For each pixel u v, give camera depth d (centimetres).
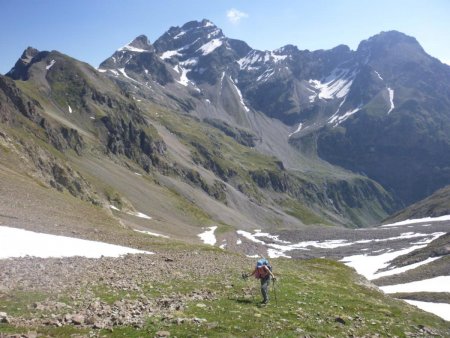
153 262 3847
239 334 1878
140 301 2284
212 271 3694
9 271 2650
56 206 7038
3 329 1627
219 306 2333
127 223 12338
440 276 8581
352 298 3372
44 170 12000
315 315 2484
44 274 2733
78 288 2472
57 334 1650
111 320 1892
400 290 8206
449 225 19188
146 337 1700
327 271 5666
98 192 15225
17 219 4828
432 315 4022
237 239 17300
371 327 2444
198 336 1762
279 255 15475
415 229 19475
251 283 3216
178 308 2195
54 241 3969
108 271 3122
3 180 7088
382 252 14562
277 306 2547
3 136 11025
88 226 6241
